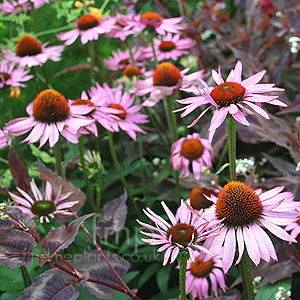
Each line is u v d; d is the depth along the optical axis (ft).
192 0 3.64
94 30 2.25
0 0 2.50
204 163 2.02
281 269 1.61
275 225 1.25
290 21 2.73
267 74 2.44
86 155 2.07
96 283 1.51
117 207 1.67
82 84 2.99
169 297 1.94
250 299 1.36
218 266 1.64
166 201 2.34
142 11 3.32
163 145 2.54
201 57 2.85
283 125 2.11
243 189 1.28
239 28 2.78
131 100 2.17
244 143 2.43
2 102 2.64
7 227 1.38
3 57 2.16
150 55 2.47
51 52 2.20
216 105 1.24
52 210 1.56
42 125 1.65
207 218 1.31
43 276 1.32
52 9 2.87
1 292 2.05
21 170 1.64
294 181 1.82
